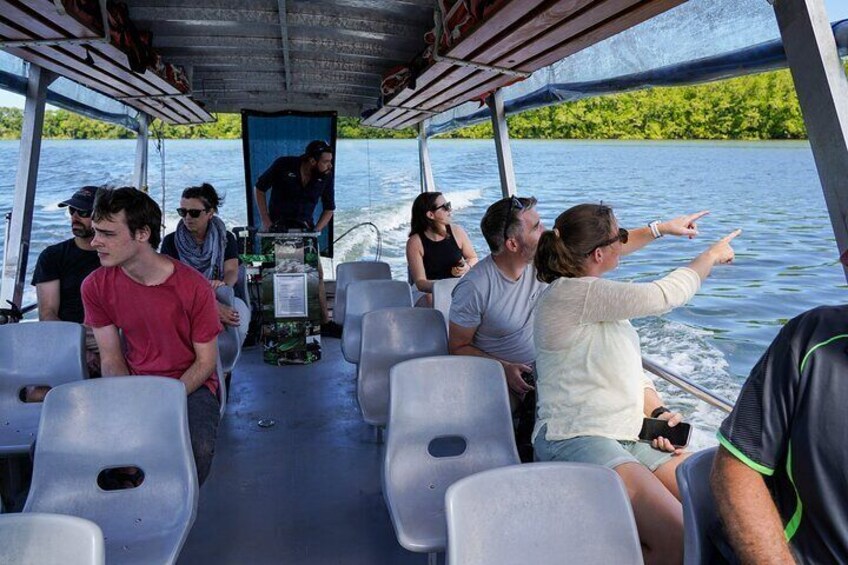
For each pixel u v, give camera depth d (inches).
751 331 158.1
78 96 240.5
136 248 104.0
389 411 96.3
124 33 159.0
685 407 155.1
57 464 89.1
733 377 140.3
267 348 229.3
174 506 89.4
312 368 226.2
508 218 120.6
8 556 59.0
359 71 263.4
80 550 58.9
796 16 82.1
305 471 148.6
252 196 348.2
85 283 109.7
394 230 520.7
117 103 286.8
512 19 118.4
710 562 63.4
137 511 89.1
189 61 246.8
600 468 66.7
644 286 84.8
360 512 130.1
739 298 171.2
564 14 110.2
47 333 118.2
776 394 50.6
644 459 88.7
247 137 343.0
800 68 83.1
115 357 113.3
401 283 169.9
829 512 48.6
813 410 48.6
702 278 85.4
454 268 198.2
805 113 83.6
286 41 203.2
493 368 100.7
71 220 142.0
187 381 109.8
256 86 296.8
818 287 164.1
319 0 173.8
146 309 108.4
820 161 82.7
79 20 129.6
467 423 99.3
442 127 318.7
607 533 65.7
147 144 328.5
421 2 168.7
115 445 90.4
